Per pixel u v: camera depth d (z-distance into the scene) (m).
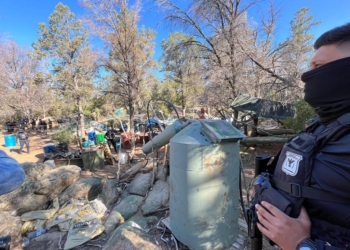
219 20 9.30
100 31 9.83
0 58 20.52
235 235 2.78
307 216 0.65
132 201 4.26
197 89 17.69
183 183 2.54
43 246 3.34
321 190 0.61
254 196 0.95
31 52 22.08
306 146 0.67
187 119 3.46
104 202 4.61
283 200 0.68
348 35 0.62
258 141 6.70
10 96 20.81
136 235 2.74
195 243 2.57
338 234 0.58
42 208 4.50
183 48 10.31
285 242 0.64
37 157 11.43
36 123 24.62
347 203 0.57
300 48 7.04
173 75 28.47
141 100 15.49
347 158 0.57
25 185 4.69
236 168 2.68
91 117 23.45
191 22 9.41
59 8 19.28
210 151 2.42
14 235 3.38
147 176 5.09
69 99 20.70
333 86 0.64
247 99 7.73
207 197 2.48
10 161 2.07
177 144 2.56
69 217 3.96
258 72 7.33
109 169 8.21
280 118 6.41
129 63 10.58
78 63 16.94
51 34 19.83
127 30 10.05
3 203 4.24
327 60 0.66
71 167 5.62
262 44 8.08
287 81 6.25
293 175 0.67
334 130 0.62
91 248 3.20
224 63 9.05
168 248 2.82
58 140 12.63
